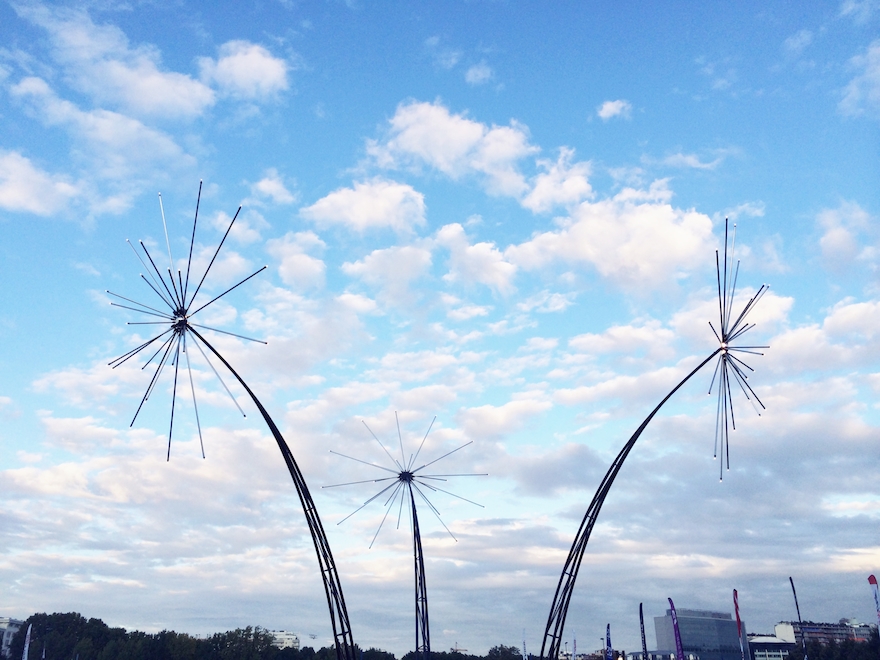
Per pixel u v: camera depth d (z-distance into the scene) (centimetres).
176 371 3412
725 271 4022
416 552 6769
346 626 4409
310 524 4356
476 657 17962
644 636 10262
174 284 3553
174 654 15750
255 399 4153
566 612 4838
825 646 13875
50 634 17012
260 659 17150
